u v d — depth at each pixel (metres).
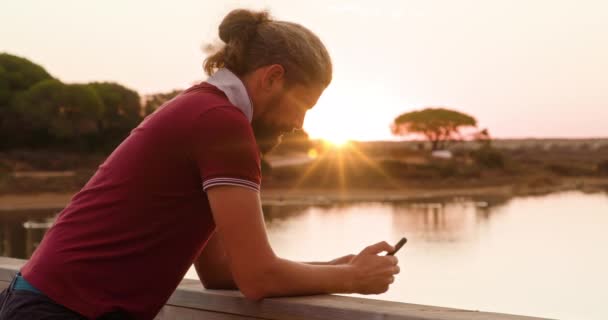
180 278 1.39
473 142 135.50
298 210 54.28
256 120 1.46
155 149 1.33
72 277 1.30
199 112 1.33
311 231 36.28
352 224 40.78
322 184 78.81
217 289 1.59
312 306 1.35
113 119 71.00
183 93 1.42
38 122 67.25
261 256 1.33
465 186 85.88
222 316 1.52
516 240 32.22
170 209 1.33
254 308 1.45
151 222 1.32
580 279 20.33
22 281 1.35
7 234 36.56
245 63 1.43
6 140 68.75
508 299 17.02
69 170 64.81
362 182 80.12
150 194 1.32
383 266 1.46
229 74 1.42
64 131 66.88
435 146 125.94
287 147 99.38
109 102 70.56
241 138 1.32
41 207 53.59
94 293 1.30
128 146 1.37
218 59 1.47
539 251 27.86
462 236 34.28
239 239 1.31
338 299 1.39
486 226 39.75
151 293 1.34
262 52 1.42
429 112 126.50
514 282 19.86
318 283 1.40
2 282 1.97
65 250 1.32
